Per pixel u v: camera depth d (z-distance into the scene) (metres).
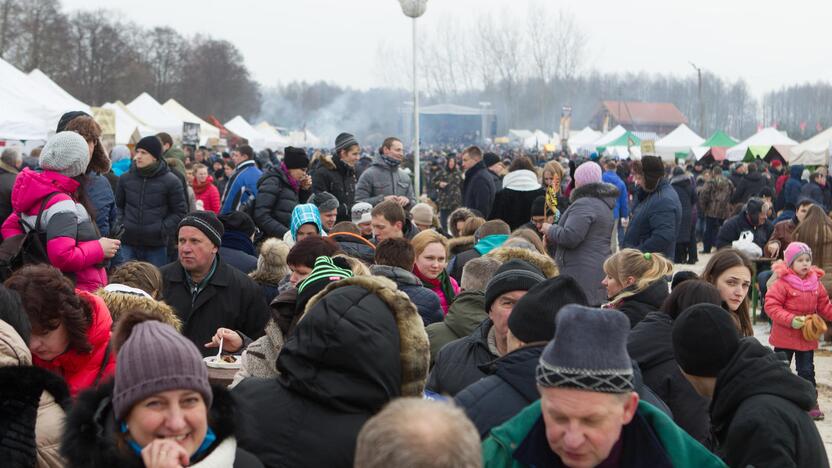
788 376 3.17
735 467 3.08
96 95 78.81
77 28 78.25
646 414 2.69
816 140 27.67
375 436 1.99
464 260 7.22
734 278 5.04
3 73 14.80
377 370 2.95
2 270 5.19
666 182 8.91
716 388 3.28
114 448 2.45
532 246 6.30
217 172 20.05
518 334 3.19
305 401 3.01
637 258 4.98
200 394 2.49
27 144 22.42
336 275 3.79
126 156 12.10
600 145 48.28
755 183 20.11
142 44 92.12
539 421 2.67
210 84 99.38
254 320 5.51
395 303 3.08
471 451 1.98
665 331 4.16
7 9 67.06
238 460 2.75
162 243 9.05
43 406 3.03
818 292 7.69
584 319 2.45
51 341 3.55
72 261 5.19
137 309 3.44
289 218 9.45
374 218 7.38
